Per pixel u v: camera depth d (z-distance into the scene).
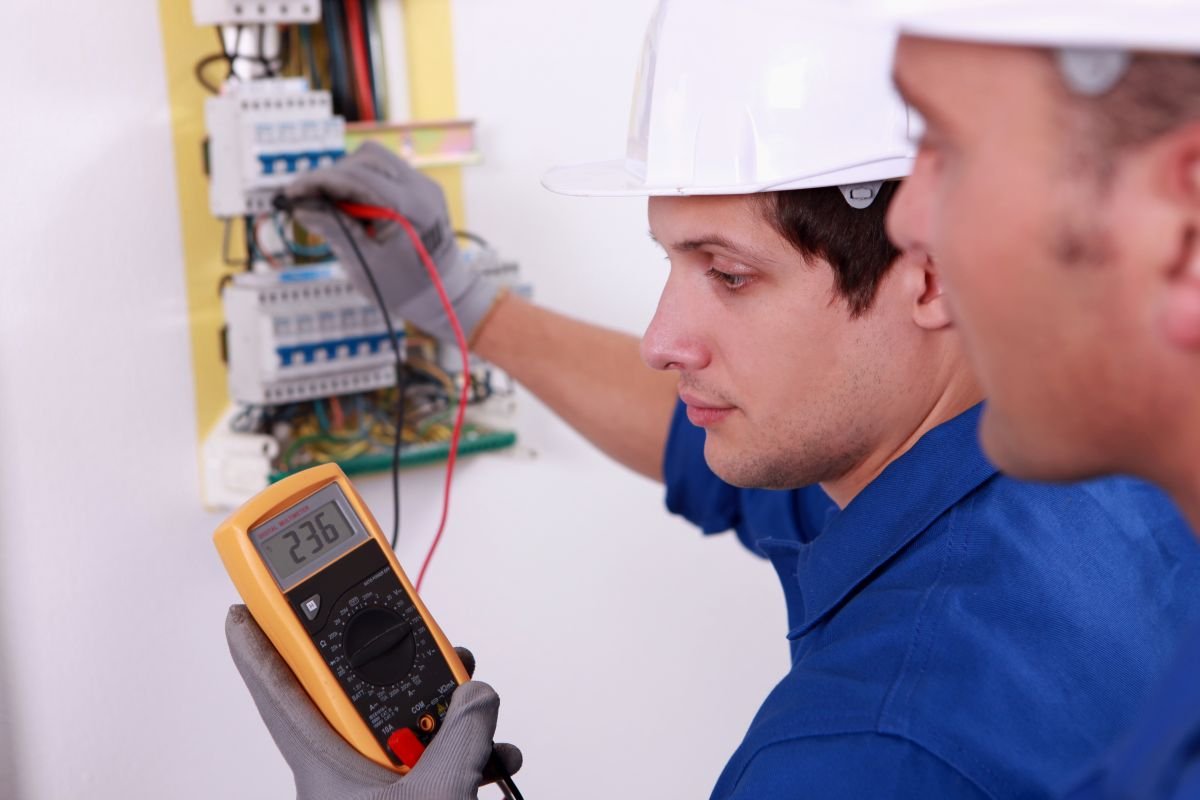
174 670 1.27
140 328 1.20
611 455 1.30
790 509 1.12
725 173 0.73
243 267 1.28
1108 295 0.37
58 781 1.21
